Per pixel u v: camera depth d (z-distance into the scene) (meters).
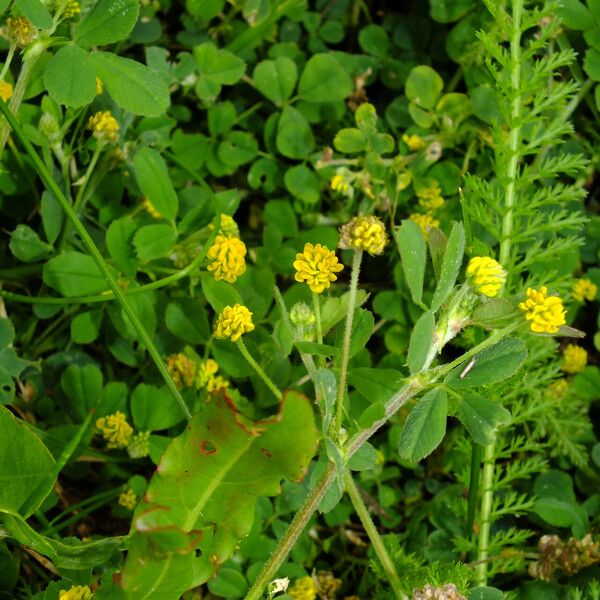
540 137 0.18
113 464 0.19
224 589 0.17
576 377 0.20
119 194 0.20
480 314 0.12
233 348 0.18
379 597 0.17
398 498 0.20
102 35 0.14
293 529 0.12
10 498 0.12
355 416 0.18
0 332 0.17
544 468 0.18
